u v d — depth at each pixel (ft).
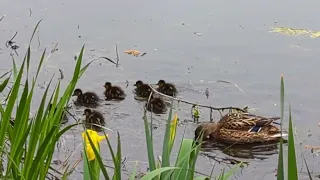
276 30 53.83
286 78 43.06
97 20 56.44
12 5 60.75
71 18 56.75
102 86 41.22
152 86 41.29
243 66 45.42
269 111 37.70
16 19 55.62
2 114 15.64
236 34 52.95
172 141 14.64
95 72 43.60
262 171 30.07
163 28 54.44
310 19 56.90
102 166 12.61
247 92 40.65
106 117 35.81
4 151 16.66
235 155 32.60
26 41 49.08
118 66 44.91
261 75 43.62
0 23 54.03
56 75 41.63
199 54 47.88
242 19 57.26
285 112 37.45
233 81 42.45
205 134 34.24
